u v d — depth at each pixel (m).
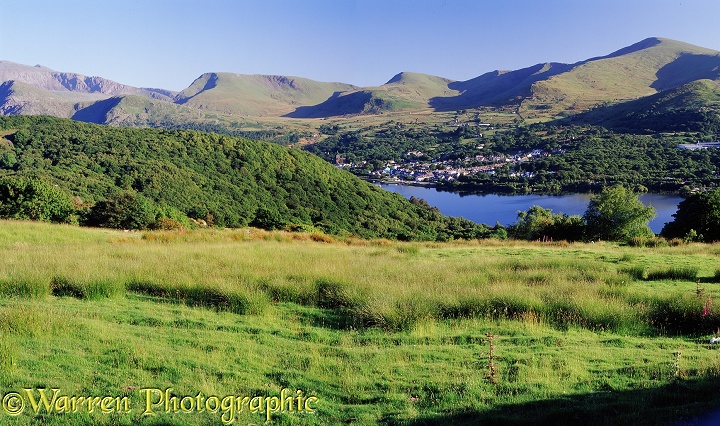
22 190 30.39
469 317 10.62
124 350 7.69
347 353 8.23
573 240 33.66
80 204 42.84
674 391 6.68
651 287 14.05
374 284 12.48
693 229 32.12
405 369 7.53
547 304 11.05
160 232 26.94
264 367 7.52
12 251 15.56
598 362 7.92
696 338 9.46
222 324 9.58
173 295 11.67
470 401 6.45
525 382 7.01
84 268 12.55
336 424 5.88
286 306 11.36
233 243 22.77
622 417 5.88
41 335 8.05
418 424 5.85
